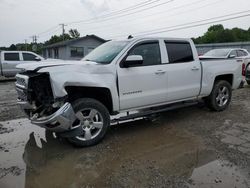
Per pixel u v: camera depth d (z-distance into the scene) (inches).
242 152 163.5
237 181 129.8
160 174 138.6
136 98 193.8
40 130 214.5
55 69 159.3
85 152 168.6
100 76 175.8
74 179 135.6
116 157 160.4
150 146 176.7
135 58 182.5
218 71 248.2
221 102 260.2
